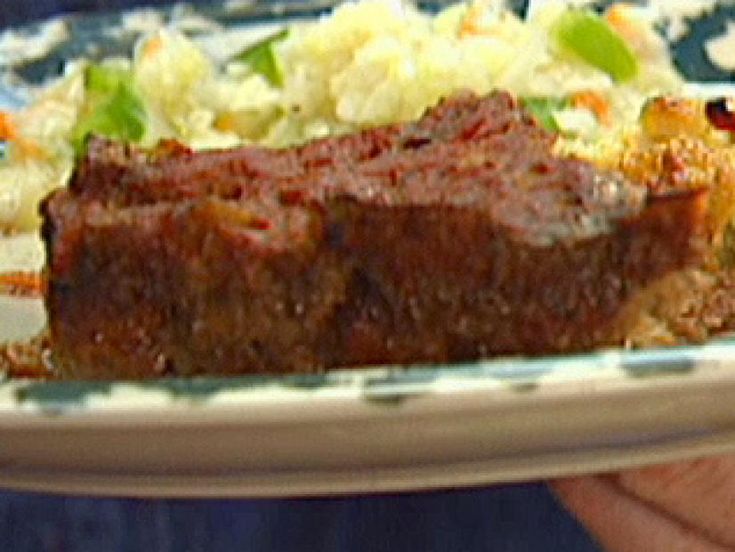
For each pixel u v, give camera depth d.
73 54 0.72
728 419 0.38
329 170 0.42
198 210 0.40
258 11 0.74
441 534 0.75
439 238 0.40
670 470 0.46
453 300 0.40
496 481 0.39
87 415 0.37
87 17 0.74
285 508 0.77
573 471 0.39
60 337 0.41
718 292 0.41
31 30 0.74
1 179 0.62
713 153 0.44
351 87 0.66
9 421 0.38
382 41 0.66
